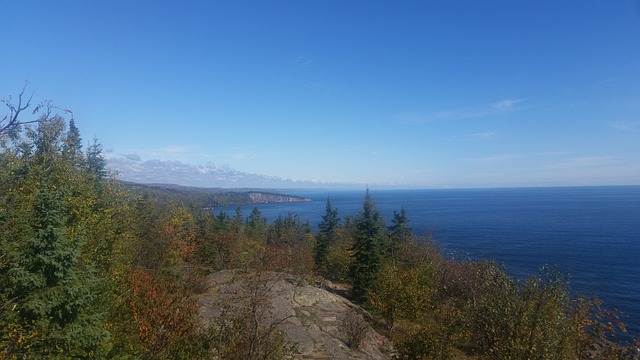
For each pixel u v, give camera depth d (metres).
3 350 9.07
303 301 23.75
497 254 66.19
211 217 60.44
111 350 11.45
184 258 33.97
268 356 10.00
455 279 25.41
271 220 135.50
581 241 81.06
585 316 12.91
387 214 156.38
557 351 11.55
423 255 38.84
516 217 139.38
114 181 23.36
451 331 15.25
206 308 15.94
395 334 24.02
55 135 16.12
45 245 10.32
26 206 11.80
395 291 25.06
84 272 11.49
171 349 10.58
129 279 14.83
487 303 13.46
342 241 55.31
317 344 17.09
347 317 20.25
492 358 12.51
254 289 12.08
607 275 49.47
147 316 11.44
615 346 12.88
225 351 10.17
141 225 26.86
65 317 10.48
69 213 16.23
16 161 13.34
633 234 90.31
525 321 11.78
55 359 9.59
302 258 37.84
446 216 146.62
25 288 10.09
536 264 56.88
